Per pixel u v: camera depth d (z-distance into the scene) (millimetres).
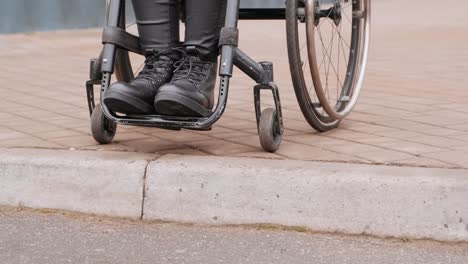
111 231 2631
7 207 2863
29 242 2527
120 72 3314
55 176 2812
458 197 2514
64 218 2752
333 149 2986
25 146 3043
